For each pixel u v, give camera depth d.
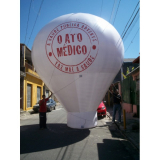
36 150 4.50
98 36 5.63
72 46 5.43
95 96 6.28
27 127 7.73
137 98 9.63
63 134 6.10
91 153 4.22
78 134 6.02
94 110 6.85
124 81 12.59
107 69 5.91
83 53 5.43
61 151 4.40
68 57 5.45
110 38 5.88
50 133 6.33
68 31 5.55
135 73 11.81
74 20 5.79
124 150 4.42
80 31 5.54
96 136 5.78
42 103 7.12
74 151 4.38
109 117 9.86
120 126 7.19
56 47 5.53
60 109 17.42
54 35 5.63
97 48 5.54
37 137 5.81
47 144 5.01
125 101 12.38
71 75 5.67
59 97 6.53
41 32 6.09
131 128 6.77
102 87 6.24
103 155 4.09
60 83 5.96
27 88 16.39
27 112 14.30
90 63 5.53
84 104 6.38
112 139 5.44
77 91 5.99
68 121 6.97
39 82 20.73
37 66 6.20
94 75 5.76
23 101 14.71
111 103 18.94
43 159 3.90
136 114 9.51
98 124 7.83
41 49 5.81
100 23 5.95
